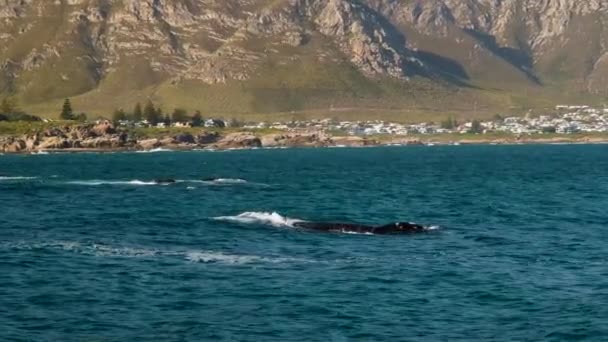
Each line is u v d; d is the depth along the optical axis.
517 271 83.94
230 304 69.81
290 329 63.31
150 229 111.12
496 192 186.50
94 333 61.97
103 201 152.12
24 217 125.50
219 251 92.88
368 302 70.94
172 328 63.31
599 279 80.44
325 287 75.69
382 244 98.81
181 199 157.88
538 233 112.50
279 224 114.25
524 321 65.88
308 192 180.75
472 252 94.94
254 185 198.88
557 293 74.56
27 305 69.12
